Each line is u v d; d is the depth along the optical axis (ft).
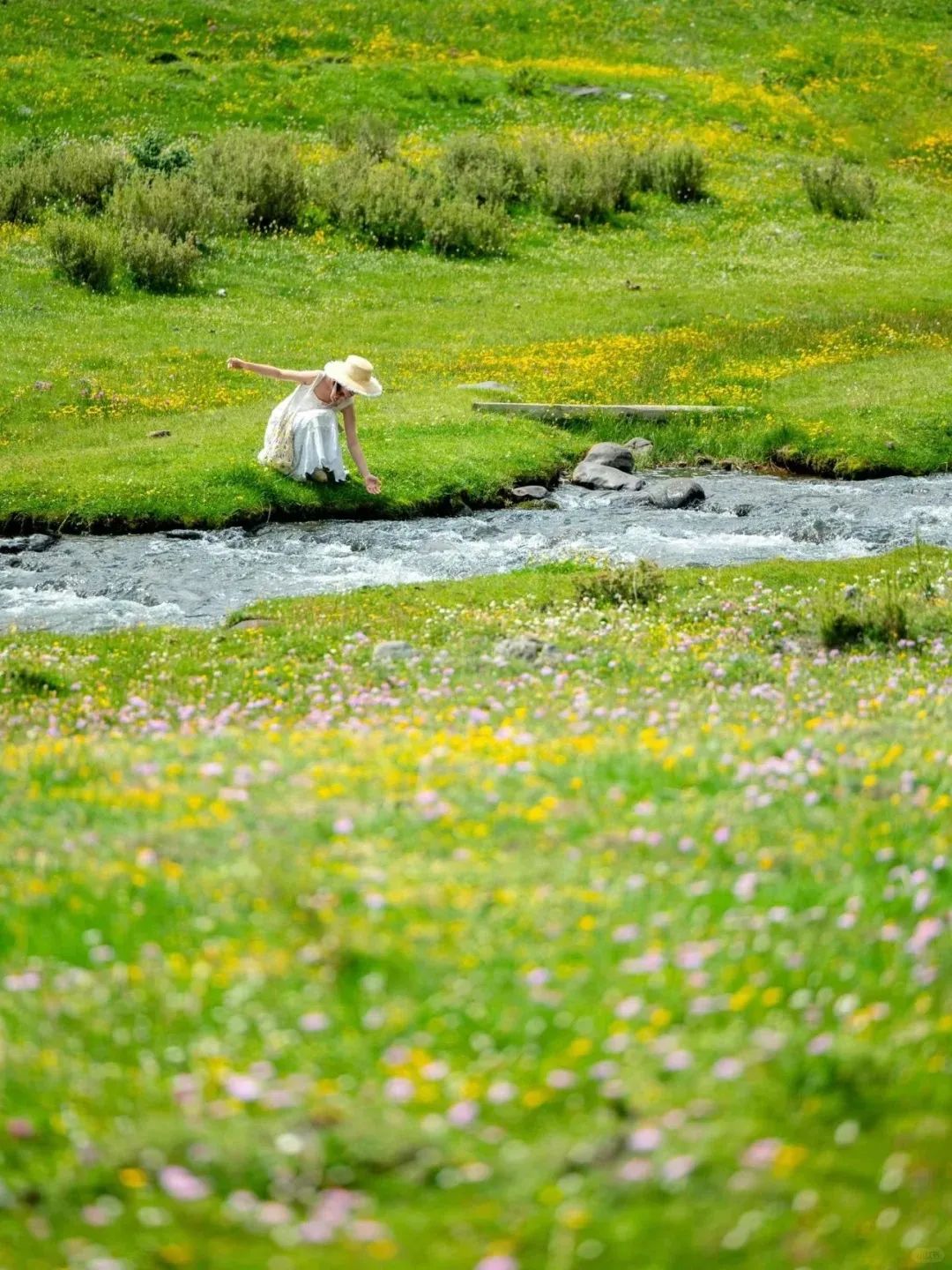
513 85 277.64
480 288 195.00
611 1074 27.04
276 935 32.04
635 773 41.01
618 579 86.22
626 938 30.78
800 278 204.13
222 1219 24.70
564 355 159.94
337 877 34.04
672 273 206.49
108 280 178.19
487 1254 23.48
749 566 93.30
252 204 208.74
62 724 61.77
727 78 294.66
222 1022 29.55
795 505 114.62
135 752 45.96
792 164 261.44
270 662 73.56
